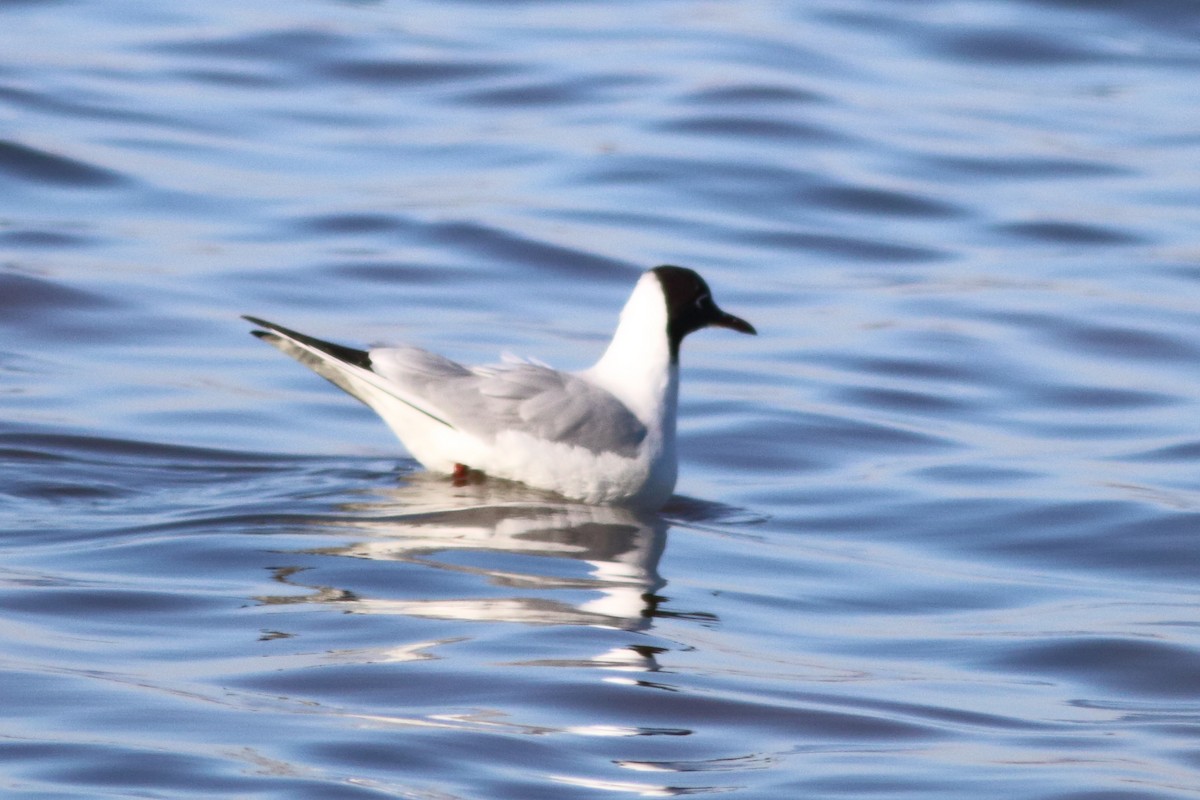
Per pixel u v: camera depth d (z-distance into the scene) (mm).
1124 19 30375
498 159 23422
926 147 24422
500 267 19938
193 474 13383
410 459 14219
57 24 27938
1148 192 23250
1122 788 8352
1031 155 24344
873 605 11430
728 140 24344
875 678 9922
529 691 9211
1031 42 29266
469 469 13414
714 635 10469
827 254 21109
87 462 13461
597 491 13219
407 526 12227
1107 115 26219
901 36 29469
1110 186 23422
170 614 10211
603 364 13773
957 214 22453
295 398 15773
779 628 10773
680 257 20594
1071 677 10180
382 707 8898
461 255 20156
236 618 10164
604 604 10844
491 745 8484
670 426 13586
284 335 13188
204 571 11023
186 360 16578
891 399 16781
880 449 15422
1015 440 15789
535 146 23906
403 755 8305
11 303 17609
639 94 25953
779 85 26375
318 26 28422
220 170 22391
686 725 8945
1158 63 28641
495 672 9469
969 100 26703
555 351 17359
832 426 15930
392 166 22984
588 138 24281
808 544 12828
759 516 13500
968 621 11180
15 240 19531
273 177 22312
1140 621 11227
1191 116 26219
